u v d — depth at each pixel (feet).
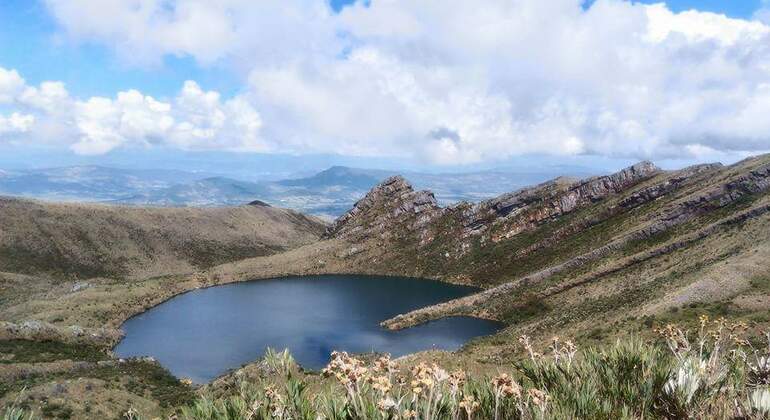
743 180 354.13
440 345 278.05
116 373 200.44
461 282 501.15
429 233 599.98
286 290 469.98
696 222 351.67
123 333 303.27
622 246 367.04
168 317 357.00
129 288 416.87
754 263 197.47
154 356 261.24
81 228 619.67
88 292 388.16
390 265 572.51
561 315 262.67
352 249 615.57
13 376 176.24
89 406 136.26
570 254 436.76
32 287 431.02
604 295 294.66
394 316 358.84
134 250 632.38
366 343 283.38
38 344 249.55
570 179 574.56
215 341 290.97
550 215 534.37
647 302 211.20
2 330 249.34
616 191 508.53
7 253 527.81
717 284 187.52
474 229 574.97
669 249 316.60
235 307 392.27
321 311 376.68
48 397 136.46
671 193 439.22
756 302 163.94
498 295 372.17
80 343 270.87
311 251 624.18
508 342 215.10
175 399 151.33
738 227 285.23
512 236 538.06
